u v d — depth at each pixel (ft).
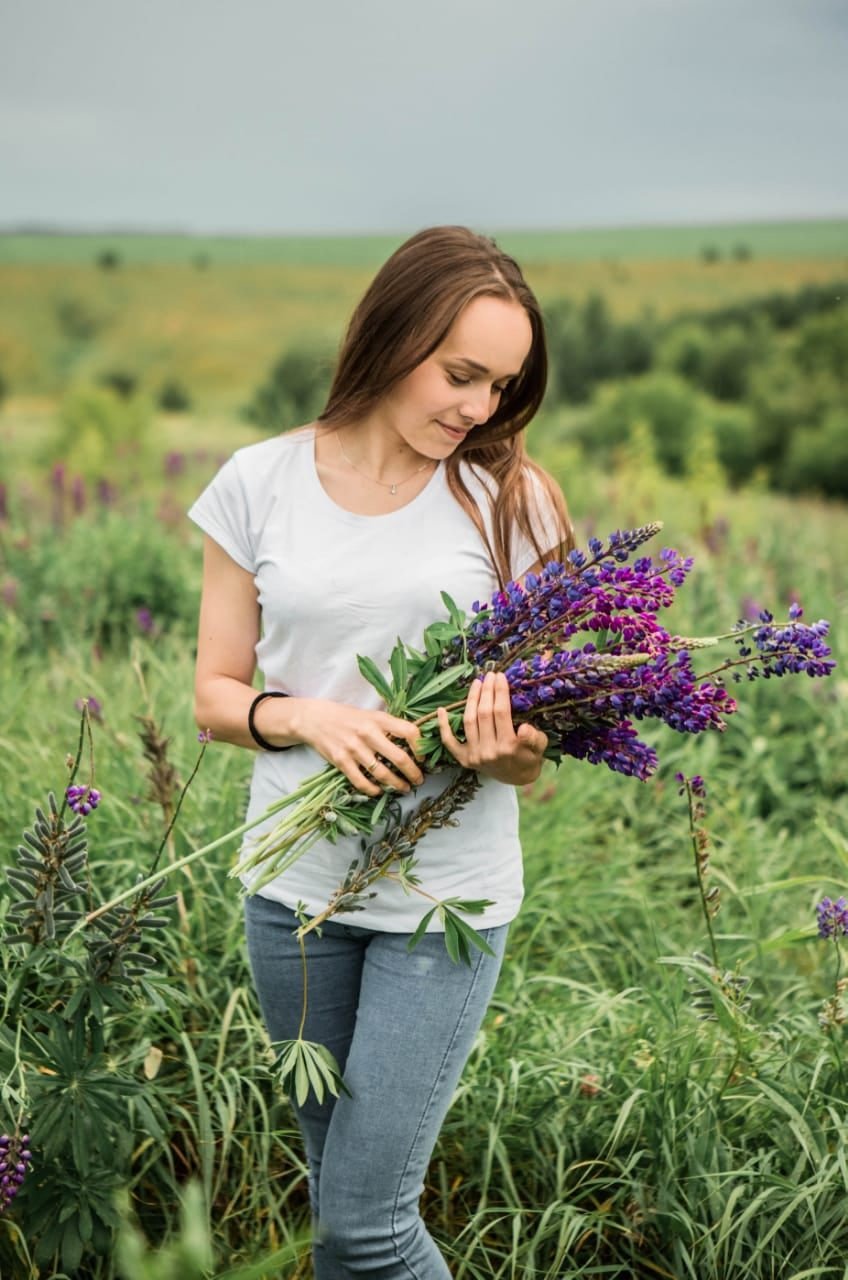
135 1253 4.04
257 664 7.72
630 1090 9.24
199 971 10.06
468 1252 8.34
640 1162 9.00
